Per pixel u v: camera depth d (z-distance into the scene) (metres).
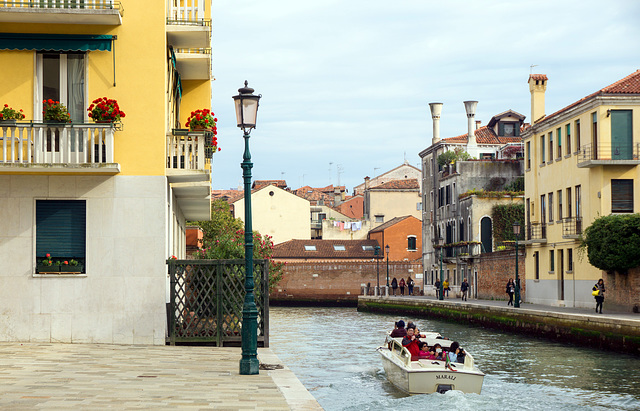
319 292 79.12
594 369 23.83
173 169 18.30
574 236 40.34
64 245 17.88
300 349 30.45
